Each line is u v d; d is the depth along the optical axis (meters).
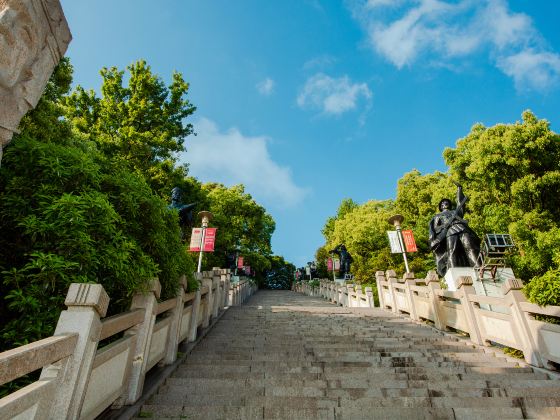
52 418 2.23
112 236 3.44
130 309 3.93
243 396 4.13
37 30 2.51
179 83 16.25
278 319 10.05
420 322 9.43
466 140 17.12
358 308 12.77
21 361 1.85
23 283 3.08
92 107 15.35
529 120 14.20
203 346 6.79
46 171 3.26
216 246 26.80
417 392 4.35
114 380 3.25
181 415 3.64
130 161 14.20
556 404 4.05
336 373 5.09
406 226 25.72
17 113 2.41
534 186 12.98
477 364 5.67
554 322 5.33
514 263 12.41
